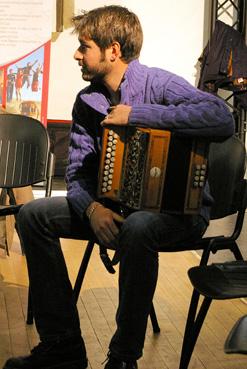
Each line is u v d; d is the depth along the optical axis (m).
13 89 4.84
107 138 1.89
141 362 2.18
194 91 1.96
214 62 5.09
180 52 5.28
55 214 2.02
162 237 1.88
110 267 2.06
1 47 4.80
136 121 1.86
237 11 5.36
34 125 2.69
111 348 1.85
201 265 1.98
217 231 4.39
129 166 1.91
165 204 1.93
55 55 5.05
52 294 2.00
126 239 1.82
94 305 2.73
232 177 2.20
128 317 1.82
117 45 2.00
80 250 3.68
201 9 5.25
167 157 1.87
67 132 5.14
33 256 2.00
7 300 2.76
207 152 1.90
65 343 2.00
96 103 2.06
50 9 4.79
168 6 5.21
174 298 2.87
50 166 2.60
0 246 3.47
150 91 2.01
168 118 1.84
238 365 2.18
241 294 1.66
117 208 2.08
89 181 2.10
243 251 3.85
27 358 2.01
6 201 3.39
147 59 5.25
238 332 0.99
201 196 1.92
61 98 5.11
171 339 2.39
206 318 2.62
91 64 2.02
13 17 4.77
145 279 1.82
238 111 5.25
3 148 2.71
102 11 2.02
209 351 2.29
